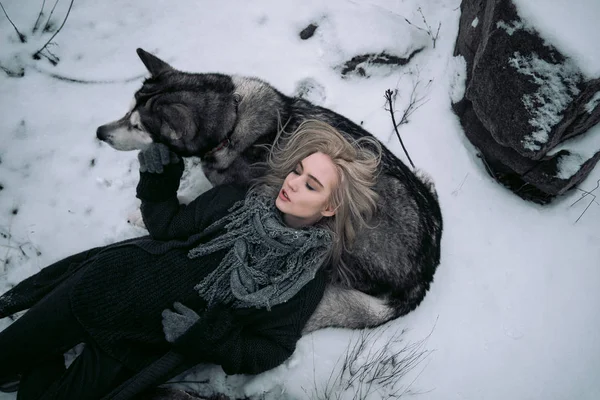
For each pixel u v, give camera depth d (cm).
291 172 231
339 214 238
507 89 276
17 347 227
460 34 346
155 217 244
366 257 274
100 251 251
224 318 225
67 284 233
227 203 245
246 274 229
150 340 237
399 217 271
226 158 289
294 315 242
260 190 243
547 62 254
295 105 295
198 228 243
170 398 250
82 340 243
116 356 232
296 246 229
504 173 329
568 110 256
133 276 233
